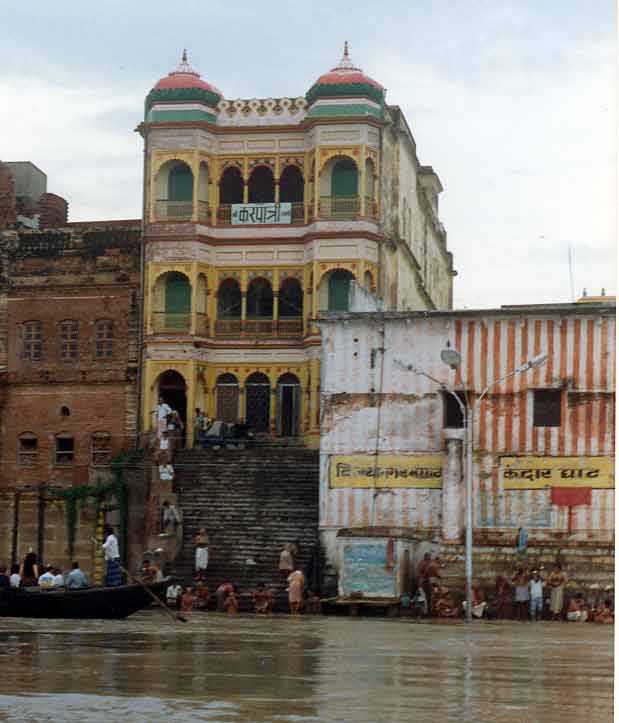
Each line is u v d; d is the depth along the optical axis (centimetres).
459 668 2169
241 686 1802
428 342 5028
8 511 6306
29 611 3622
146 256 6519
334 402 5109
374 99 6456
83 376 6550
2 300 6688
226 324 6556
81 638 2814
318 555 5066
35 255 6675
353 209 6400
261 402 6531
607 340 4891
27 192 7506
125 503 6031
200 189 6544
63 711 1510
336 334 5125
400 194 6900
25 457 6581
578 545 4806
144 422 6431
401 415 5044
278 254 6538
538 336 4934
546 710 1590
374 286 6412
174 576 5241
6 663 2125
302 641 2880
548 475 4878
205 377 6525
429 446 5006
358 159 6381
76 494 6138
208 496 5625
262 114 6581
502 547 4838
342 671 2067
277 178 6562
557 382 4900
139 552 5981
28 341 6644
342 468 5075
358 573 4609
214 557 5309
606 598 4650
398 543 4603
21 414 6612
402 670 2103
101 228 6612
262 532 5406
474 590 4653
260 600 4759
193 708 1551
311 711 1542
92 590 3659
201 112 6550
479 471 4925
